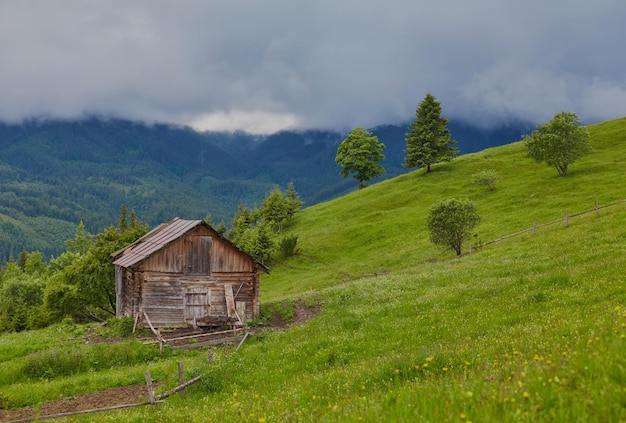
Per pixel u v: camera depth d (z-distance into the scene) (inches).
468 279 1465.3
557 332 561.3
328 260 3307.1
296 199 4761.3
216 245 1667.1
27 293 3693.4
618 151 3885.3
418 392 349.1
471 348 605.0
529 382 300.7
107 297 2380.7
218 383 783.1
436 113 4763.8
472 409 276.1
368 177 5255.9
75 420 706.2
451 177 4392.2
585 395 259.8
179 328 1596.9
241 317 1632.6
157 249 1590.8
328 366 804.0
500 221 2891.2
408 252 2888.8
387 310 1187.9
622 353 302.5
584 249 1492.4
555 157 3435.0
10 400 910.4
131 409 740.0
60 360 1176.2
